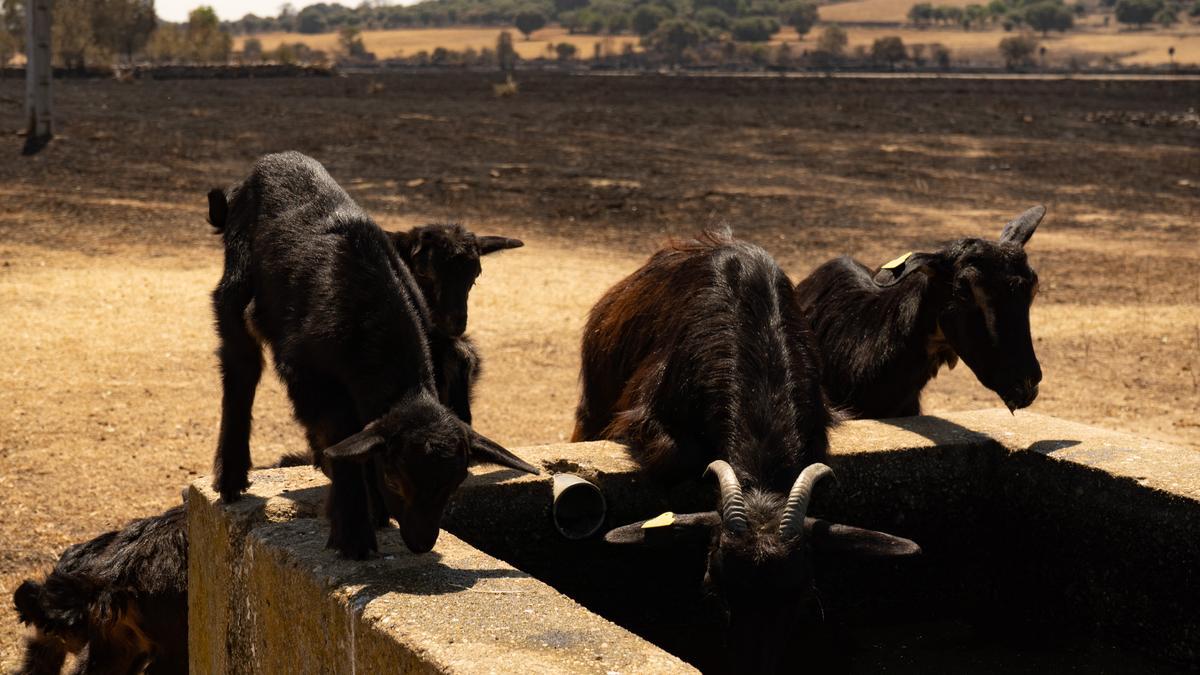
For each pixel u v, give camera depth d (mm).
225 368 5633
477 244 8414
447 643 3814
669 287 6695
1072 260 21406
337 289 4973
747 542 4781
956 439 6395
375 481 4984
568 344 15188
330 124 40312
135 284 18062
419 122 42156
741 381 5781
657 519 5074
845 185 29891
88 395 12469
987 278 6723
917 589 6492
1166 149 39719
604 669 3641
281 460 6867
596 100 57875
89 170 28609
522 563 5730
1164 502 5609
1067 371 14242
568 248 21781
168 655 6164
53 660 6551
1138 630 5793
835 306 7859
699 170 31766
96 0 98750
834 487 6121
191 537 5656
